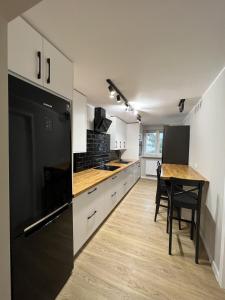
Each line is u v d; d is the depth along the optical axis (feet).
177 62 5.47
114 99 9.60
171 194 6.77
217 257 5.58
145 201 12.63
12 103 3.10
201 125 9.07
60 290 4.90
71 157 5.29
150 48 4.69
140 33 4.05
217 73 6.21
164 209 11.08
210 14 3.39
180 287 5.13
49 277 4.39
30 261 3.70
